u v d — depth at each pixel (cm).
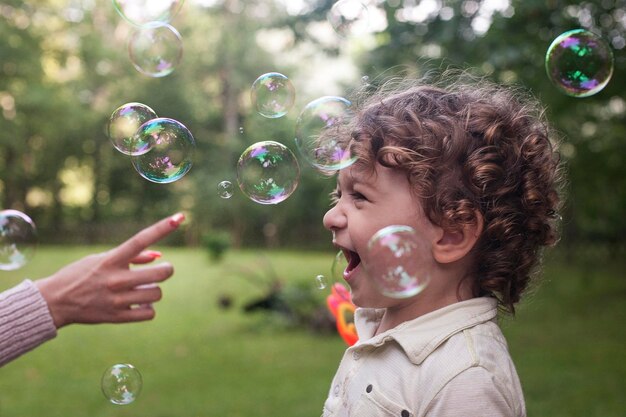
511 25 499
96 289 121
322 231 1872
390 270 109
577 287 933
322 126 158
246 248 1909
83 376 507
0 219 178
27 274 1151
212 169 1939
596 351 551
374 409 114
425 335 114
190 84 1961
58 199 2052
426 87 132
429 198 114
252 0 1923
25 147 1794
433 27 547
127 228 1986
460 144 117
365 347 121
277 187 170
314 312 680
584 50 200
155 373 516
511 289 125
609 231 1046
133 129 187
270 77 204
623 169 696
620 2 503
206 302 880
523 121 126
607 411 390
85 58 1631
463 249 116
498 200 117
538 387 442
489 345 112
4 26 1352
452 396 106
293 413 407
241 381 486
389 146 114
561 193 143
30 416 409
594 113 667
